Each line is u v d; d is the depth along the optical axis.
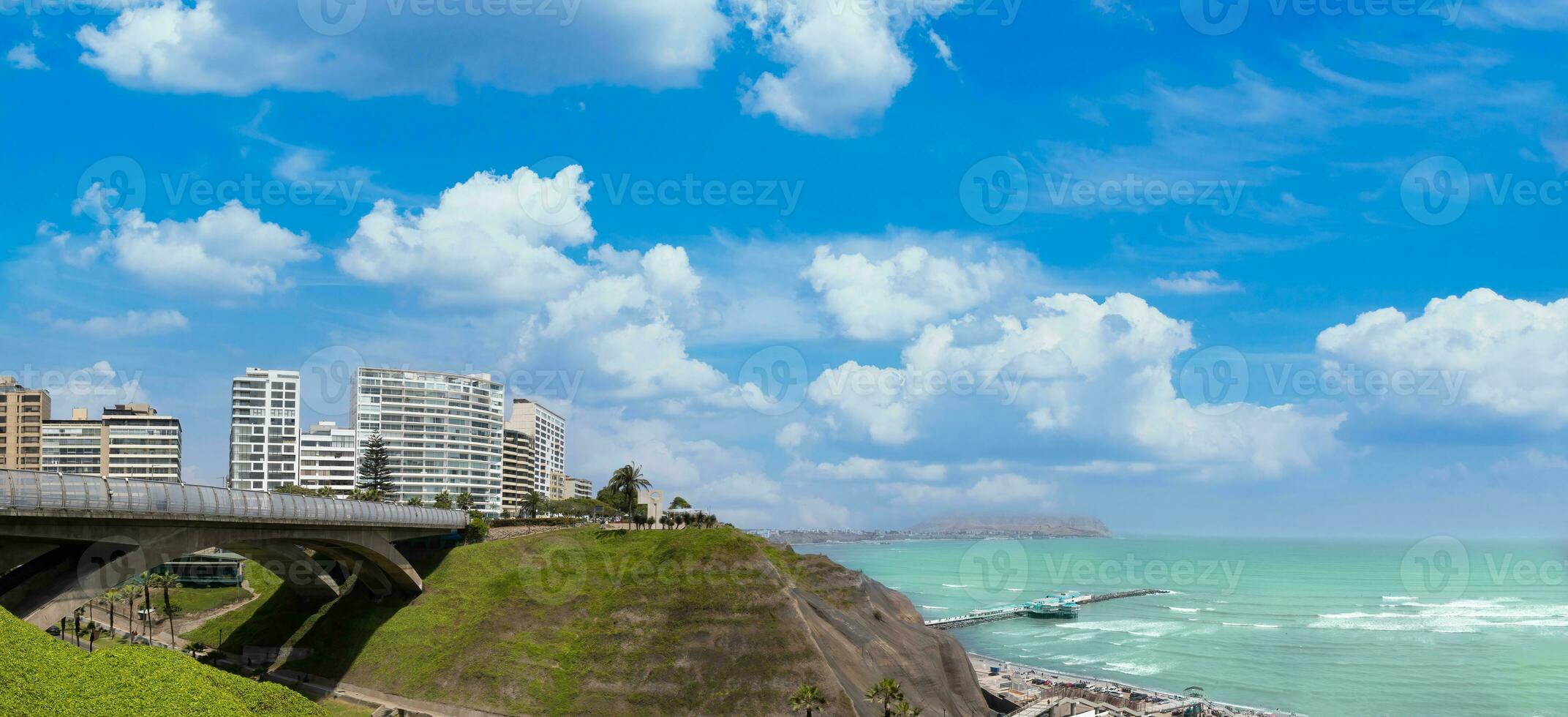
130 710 61.16
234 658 129.75
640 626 123.50
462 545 153.75
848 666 122.38
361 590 140.88
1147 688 195.75
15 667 60.09
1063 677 196.88
